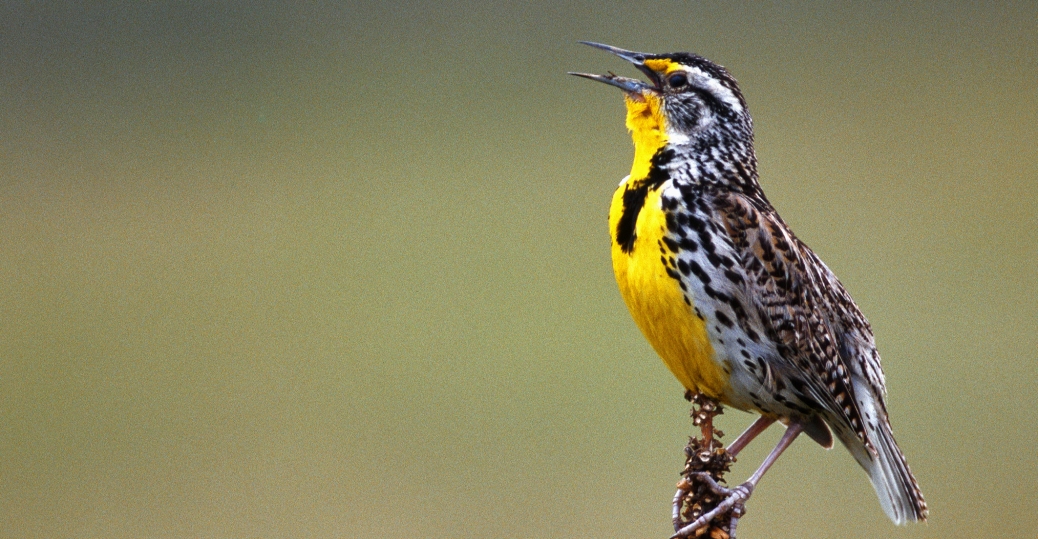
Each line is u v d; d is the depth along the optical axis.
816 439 5.28
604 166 16.41
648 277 4.97
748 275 4.91
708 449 4.85
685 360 5.07
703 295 4.91
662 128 5.21
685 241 4.91
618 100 17.98
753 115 16.20
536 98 18.27
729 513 4.82
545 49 18.42
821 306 5.18
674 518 4.90
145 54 19.50
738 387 5.08
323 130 17.78
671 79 5.25
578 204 15.70
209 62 19.56
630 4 18.48
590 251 14.76
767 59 17.50
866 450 5.32
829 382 5.04
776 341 4.96
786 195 14.19
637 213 5.07
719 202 4.97
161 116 18.50
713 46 17.66
